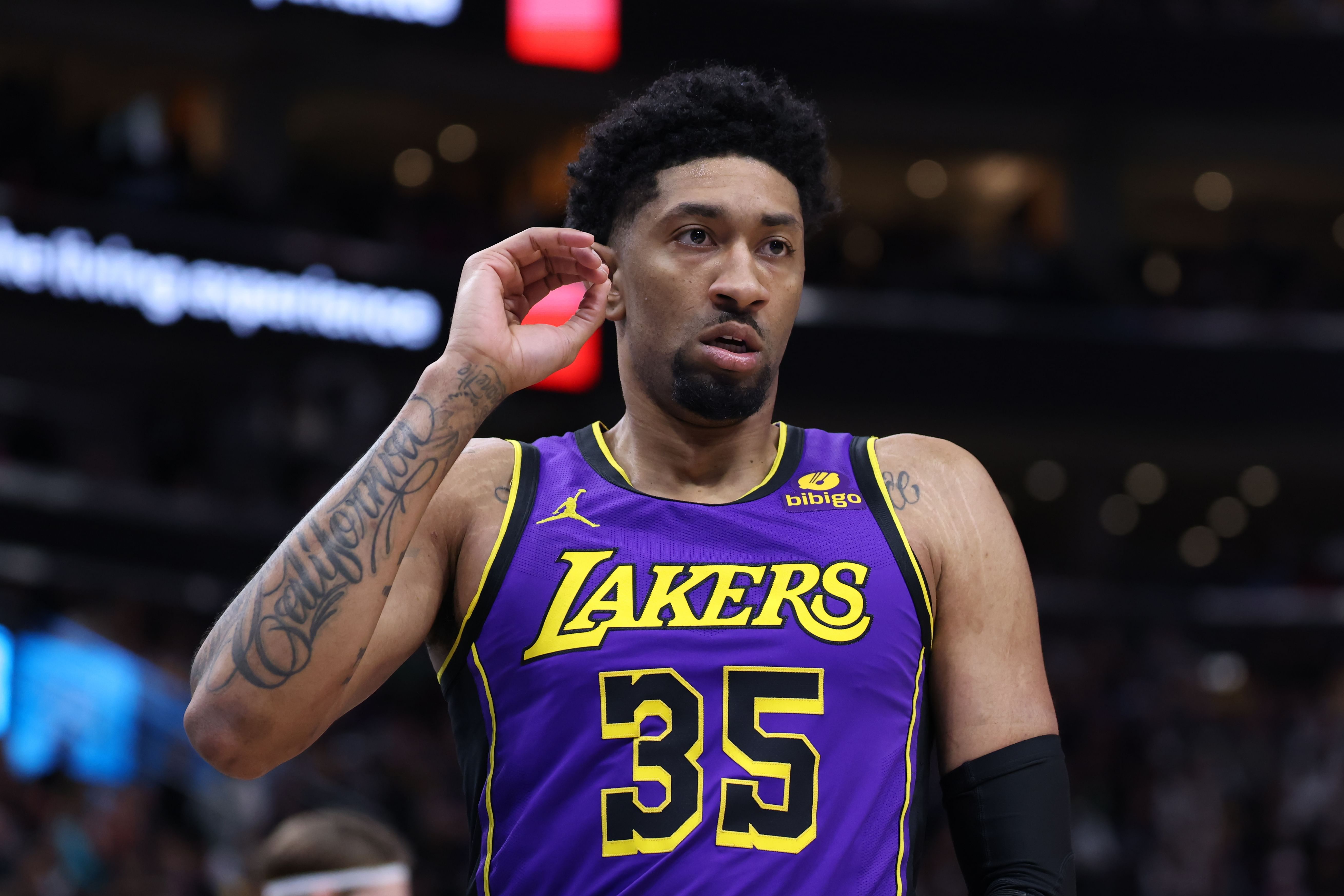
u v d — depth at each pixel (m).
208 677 5.50
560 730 5.45
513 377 6.00
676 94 6.28
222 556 39.62
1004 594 5.87
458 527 5.94
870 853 5.32
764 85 6.33
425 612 5.84
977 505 6.02
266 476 44.50
